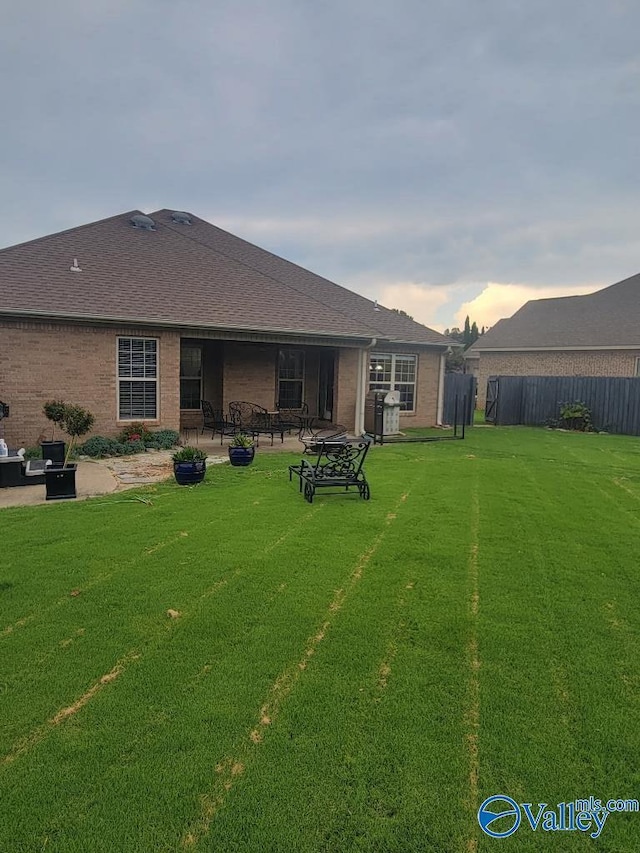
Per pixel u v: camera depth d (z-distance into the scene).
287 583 4.21
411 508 6.55
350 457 7.84
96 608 3.76
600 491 7.81
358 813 2.11
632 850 2.01
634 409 16.64
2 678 2.93
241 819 2.07
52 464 7.51
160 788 2.21
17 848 1.95
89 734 2.50
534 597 4.02
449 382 19.03
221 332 11.58
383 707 2.71
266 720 2.61
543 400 18.94
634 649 3.31
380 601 3.91
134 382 10.96
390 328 15.85
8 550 4.89
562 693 2.86
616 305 25.23
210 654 3.18
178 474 7.74
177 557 4.75
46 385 9.99
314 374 15.49
